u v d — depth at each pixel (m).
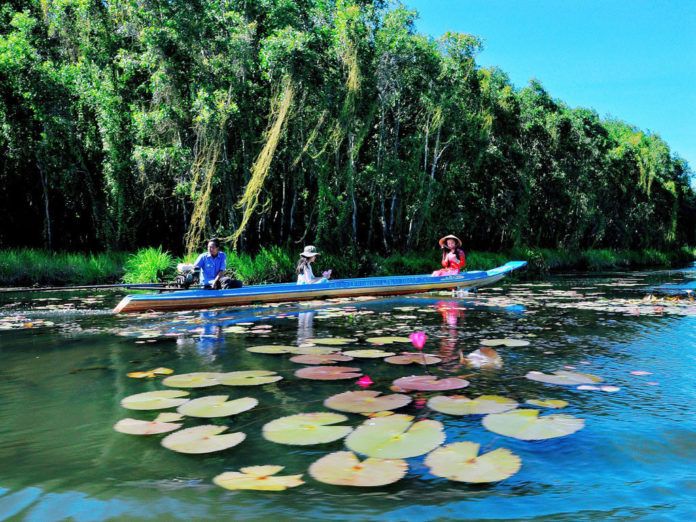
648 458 2.17
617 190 34.09
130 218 16.34
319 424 2.51
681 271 23.97
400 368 3.85
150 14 14.91
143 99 16.30
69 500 1.82
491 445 2.29
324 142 16.11
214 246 8.45
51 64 14.85
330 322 6.36
